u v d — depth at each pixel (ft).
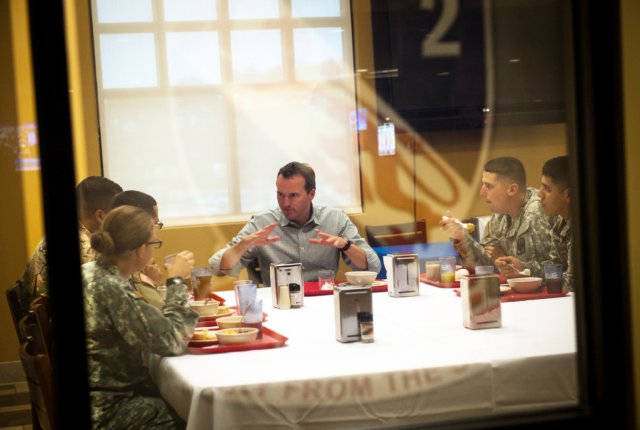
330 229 11.59
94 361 6.95
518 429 6.26
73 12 14.35
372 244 12.82
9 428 12.20
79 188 9.09
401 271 9.55
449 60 14.75
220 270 10.94
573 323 7.11
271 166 16.20
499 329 7.46
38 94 5.51
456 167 15.14
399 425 6.22
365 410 6.17
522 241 10.18
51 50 5.51
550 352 6.57
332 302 9.68
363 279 10.18
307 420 6.09
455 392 6.33
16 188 15.03
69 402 5.66
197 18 15.80
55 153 5.56
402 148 15.62
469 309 7.51
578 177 6.36
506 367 6.43
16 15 14.79
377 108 15.55
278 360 6.63
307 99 16.29
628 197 6.28
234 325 7.86
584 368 6.46
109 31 14.99
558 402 6.55
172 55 15.56
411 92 15.38
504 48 14.21
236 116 16.01
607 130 6.25
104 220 7.21
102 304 6.96
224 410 5.97
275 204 16.17
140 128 15.29
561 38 6.64
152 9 15.17
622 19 6.17
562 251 9.89
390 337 7.31
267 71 16.22
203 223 15.51
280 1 16.17
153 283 9.45
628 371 6.38
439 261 10.50
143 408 6.95
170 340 6.89
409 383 6.23
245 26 16.17
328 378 6.11
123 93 15.07
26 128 14.99
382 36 15.74
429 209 15.58
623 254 6.31
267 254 11.53
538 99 13.57
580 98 6.29
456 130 15.11
